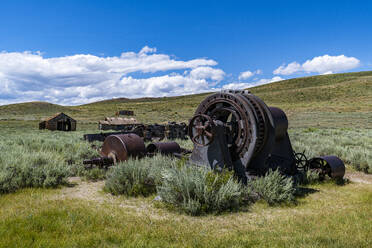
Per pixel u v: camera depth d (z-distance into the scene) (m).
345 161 13.95
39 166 9.39
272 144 8.80
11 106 131.75
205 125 8.66
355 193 8.21
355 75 188.38
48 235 4.79
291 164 9.77
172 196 6.73
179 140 23.17
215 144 8.73
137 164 8.87
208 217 6.18
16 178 8.18
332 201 7.41
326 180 9.72
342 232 5.00
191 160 9.51
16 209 6.19
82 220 5.56
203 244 4.56
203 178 6.98
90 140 20.20
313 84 172.25
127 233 4.98
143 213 6.31
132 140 11.23
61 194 7.87
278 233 5.09
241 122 8.84
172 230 5.24
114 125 49.44
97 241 4.57
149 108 130.12
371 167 11.49
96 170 10.51
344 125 48.28
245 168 8.72
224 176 7.33
